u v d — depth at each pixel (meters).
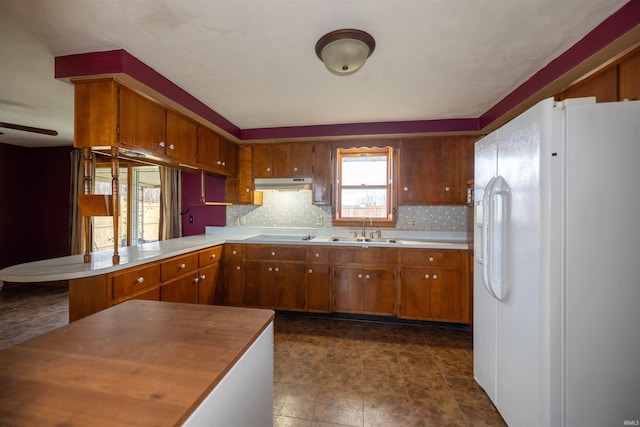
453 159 3.26
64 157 4.43
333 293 3.20
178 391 0.67
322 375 2.11
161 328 1.01
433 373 2.15
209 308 1.23
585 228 1.20
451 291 2.96
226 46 1.77
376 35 1.65
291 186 3.59
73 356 0.82
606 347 1.20
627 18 1.41
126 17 1.50
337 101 2.66
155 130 2.29
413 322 3.13
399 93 2.47
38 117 3.06
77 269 1.81
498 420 1.65
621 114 1.18
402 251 3.06
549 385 1.23
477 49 1.80
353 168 3.73
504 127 1.54
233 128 3.37
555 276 1.22
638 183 1.18
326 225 3.77
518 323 1.42
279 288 3.31
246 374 0.93
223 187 3.99
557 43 1.74
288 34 1.65
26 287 4.32
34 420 0.58
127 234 4.15
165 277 2.42
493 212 1.56
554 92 2.09
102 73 1.82
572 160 1.20
